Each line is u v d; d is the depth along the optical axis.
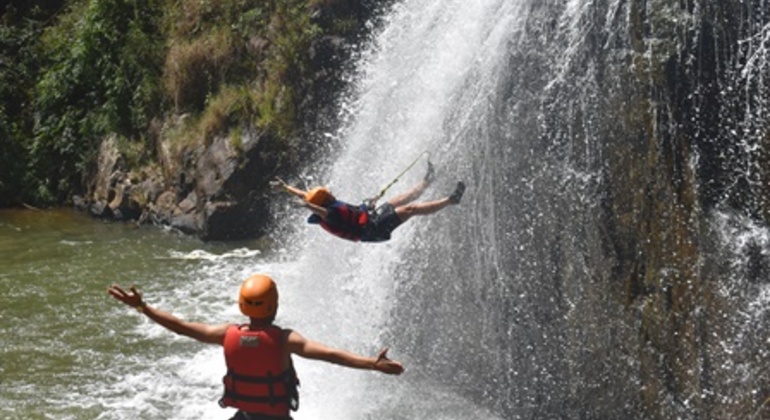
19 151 42.78
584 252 19.44
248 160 36.12
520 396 20.50
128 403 21.77
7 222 39.00
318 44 37.44
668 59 18.47
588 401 19.27
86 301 28.66
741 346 17.44
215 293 29.27
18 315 27.42
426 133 22.89
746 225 17.83
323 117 36.69
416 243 22.66
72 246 34.94
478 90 21.61
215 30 40.03
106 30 42.44
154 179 38.75
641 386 18.41
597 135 19.31
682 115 18.41
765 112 17.81
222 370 23.72
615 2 19.20
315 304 26.34
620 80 19.05
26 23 47.44
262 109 37.06
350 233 15.66
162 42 41.69
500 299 20.89
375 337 23.59
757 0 18.12
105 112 41.22
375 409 21.31
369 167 25.08
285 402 13.10
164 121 39.88
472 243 21.45
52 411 21.30
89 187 40.88
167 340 25.73
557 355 19.86
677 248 18.20
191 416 21.09
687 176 18.25
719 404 17.48
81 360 24.27
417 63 24.08
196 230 36.31
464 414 20.97
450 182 21.86
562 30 20.05
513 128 20.66
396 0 37.19
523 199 20.44
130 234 36.81
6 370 23.59
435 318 22.31
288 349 12.90
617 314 18.86
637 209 18.72
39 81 44.97
